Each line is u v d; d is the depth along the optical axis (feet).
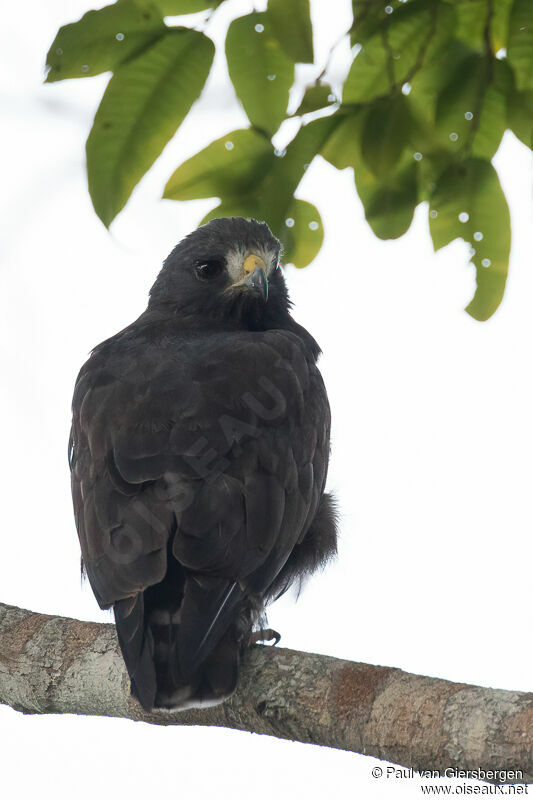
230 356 35.01
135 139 34.73
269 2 33.42
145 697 29.25
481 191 36.58
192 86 34.58
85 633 32.81
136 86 34.50
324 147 36.19
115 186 34.81
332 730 28.76
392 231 37.68
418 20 35.19
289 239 37.32
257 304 39.29
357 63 35.81
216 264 39.40
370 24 35.14
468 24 35.81
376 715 28.25
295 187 35.40
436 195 36.83
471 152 36.22
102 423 33.60
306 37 33.42
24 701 32.83
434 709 27.53
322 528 36.50
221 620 30.37
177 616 30.37
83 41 34.12
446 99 35.68
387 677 28.76
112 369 35.22
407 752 27.61
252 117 35.27
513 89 35.22
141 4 33.99
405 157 37.04
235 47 34.37
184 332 37.88
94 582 31.40
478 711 27.07
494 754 26.55
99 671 32.01
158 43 34.27
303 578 36.35
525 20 34.24
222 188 35.94
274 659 30.45
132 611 30.32
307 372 36.78
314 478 35.63
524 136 35.45
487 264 37.32
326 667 29.71
